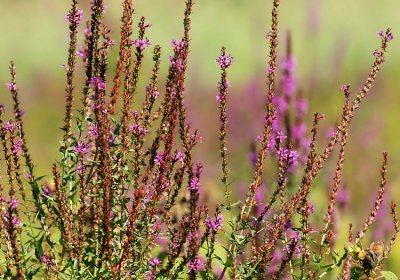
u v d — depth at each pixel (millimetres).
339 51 14445
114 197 5848
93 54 6168
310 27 13672
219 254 7328
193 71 21234
